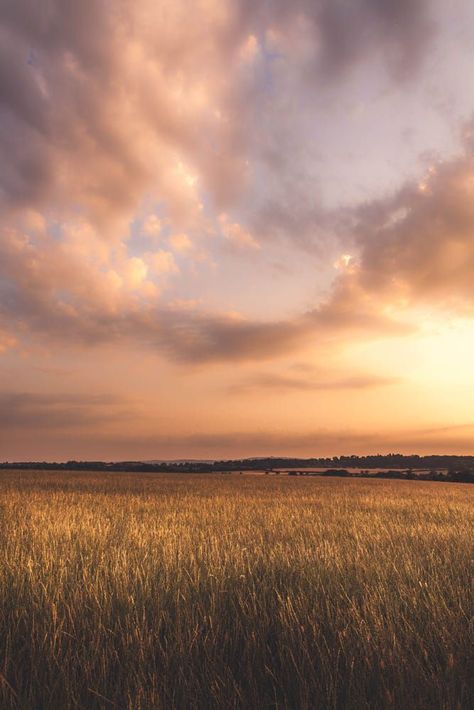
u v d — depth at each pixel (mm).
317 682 2949
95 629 3617
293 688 2988
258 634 3652
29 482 31906
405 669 3053
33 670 3092
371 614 3936
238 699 2859
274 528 10289
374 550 7090
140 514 13586
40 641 3459
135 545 7562
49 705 2760
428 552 7113
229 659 3391
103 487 28094
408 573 5516
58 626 3736
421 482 50812
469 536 9047
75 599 4277
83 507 14953
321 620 3875
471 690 2941
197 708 2799
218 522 11617
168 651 3383
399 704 2750
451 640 3463
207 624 3902
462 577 5676
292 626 3729
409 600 4465
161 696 2877
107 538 8367
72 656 3244
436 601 4281
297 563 5941
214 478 47250
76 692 2900
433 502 20484
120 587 4645
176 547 7113
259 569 5699
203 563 5887
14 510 13516
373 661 3178
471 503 20219
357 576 5258
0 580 5023
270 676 3129
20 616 3832
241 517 12797
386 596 4449
